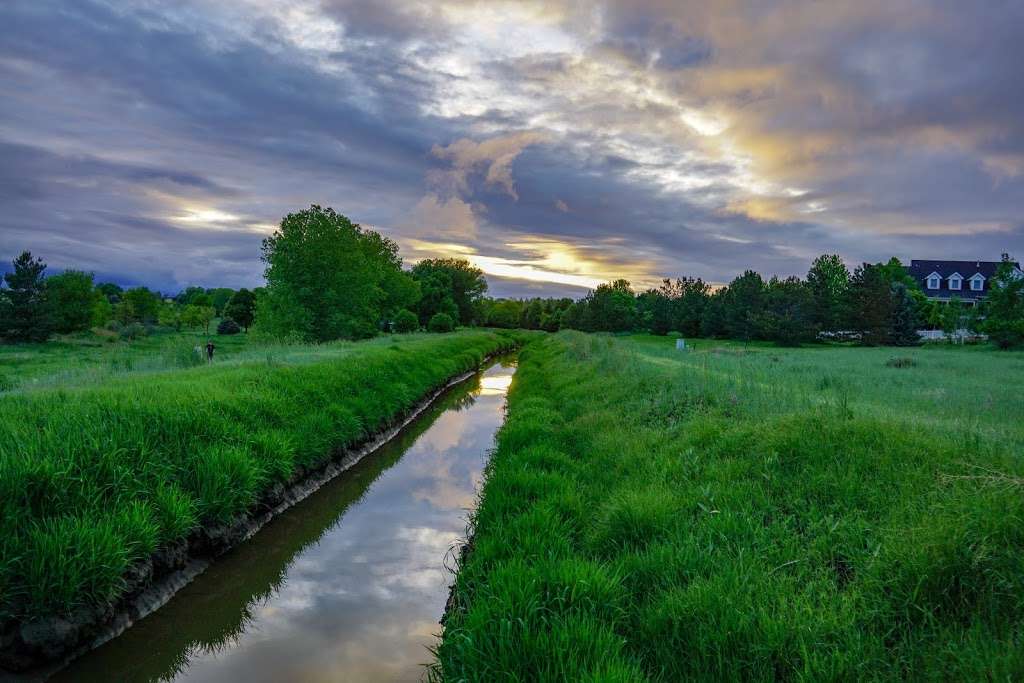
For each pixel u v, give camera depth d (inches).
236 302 3034.0
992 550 172.6
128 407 342.3
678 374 571.5
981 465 233.3
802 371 736.3
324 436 493.4
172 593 281.4
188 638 257.9
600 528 257.0
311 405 533.3
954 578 171.2
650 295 4276.6
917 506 216.2
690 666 158.9
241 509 347.9
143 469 299.7
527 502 299.1
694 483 288.8
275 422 454.6
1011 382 649.0
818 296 2687.0
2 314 1935.3
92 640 233.5
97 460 280.8
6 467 243.1
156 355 781.9
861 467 257.1
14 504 237.8
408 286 2810.0
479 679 153.9
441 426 748.6
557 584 187.5
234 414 418.9
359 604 282.5
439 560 331.6
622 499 271.9
